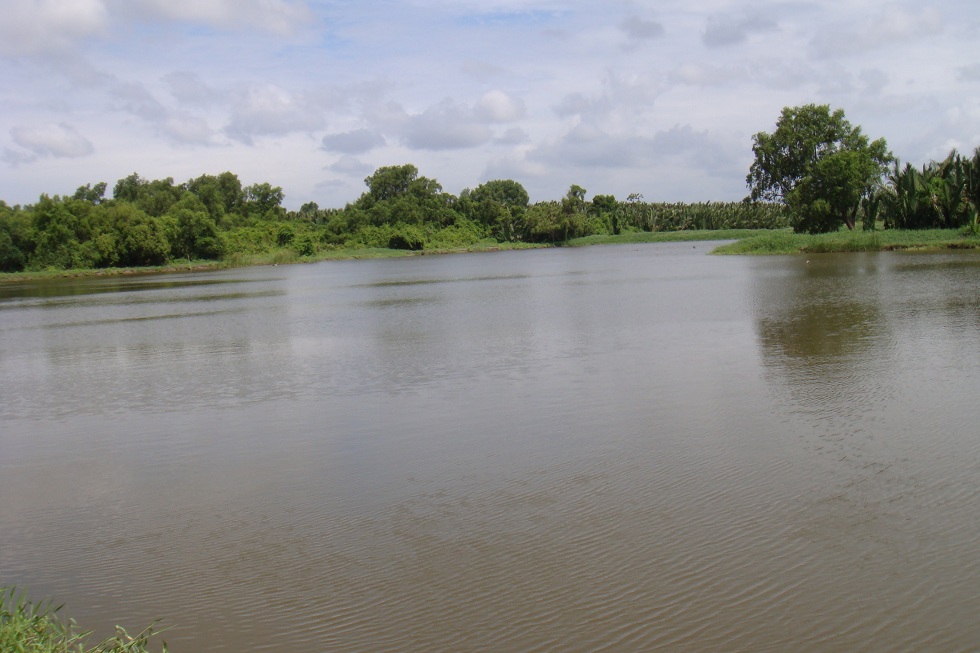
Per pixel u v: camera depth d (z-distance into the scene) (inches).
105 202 5871.1
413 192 7495.1
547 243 6673.2
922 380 645.9
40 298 2524.6
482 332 1116.5
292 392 751.7
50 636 288.7
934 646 275.0
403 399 691.4
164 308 1871.3
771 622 293.9
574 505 414.0
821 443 494.6
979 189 2886.3
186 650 298.0
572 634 293.1
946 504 388.2
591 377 740.0
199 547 391.9
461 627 302.4
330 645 295.6
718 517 387.5
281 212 7234.3
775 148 3681.1
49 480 515.2
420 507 426.0
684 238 6407.5
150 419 670.5
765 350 834.2
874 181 3486.7
